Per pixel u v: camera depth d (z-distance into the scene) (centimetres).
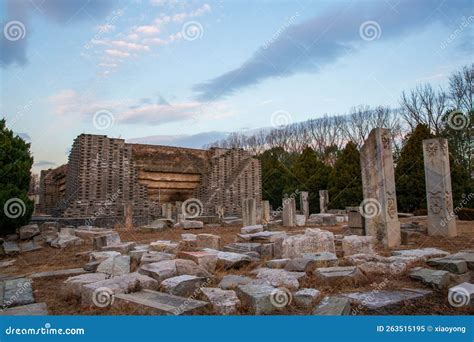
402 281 615
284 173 3766
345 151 2922
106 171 2539
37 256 1098
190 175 3394
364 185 1093
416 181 2248
